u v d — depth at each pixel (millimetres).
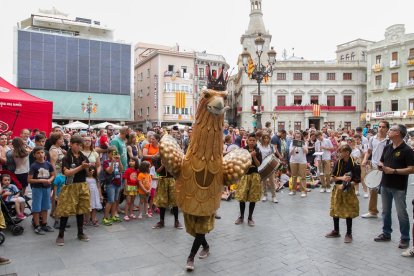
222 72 4551
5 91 10914
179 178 4652
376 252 5246
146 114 44375
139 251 5293
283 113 45875
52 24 38062
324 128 14734
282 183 11172
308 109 45469
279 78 46562
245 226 6734
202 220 4645
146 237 6000
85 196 5738
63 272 4484
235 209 8250
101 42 37312
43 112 11336
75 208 5625
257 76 16219
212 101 4273
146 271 4555
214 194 4574
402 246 5395
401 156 5402
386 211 5719
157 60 41312
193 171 4500
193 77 43094
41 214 6293
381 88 43906
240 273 4516
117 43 38219
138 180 7211
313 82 46750
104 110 37469
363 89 47281
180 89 41938
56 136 6961
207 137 4449
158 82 41094
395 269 4602
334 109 45938
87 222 6875
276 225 6793
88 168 5988
